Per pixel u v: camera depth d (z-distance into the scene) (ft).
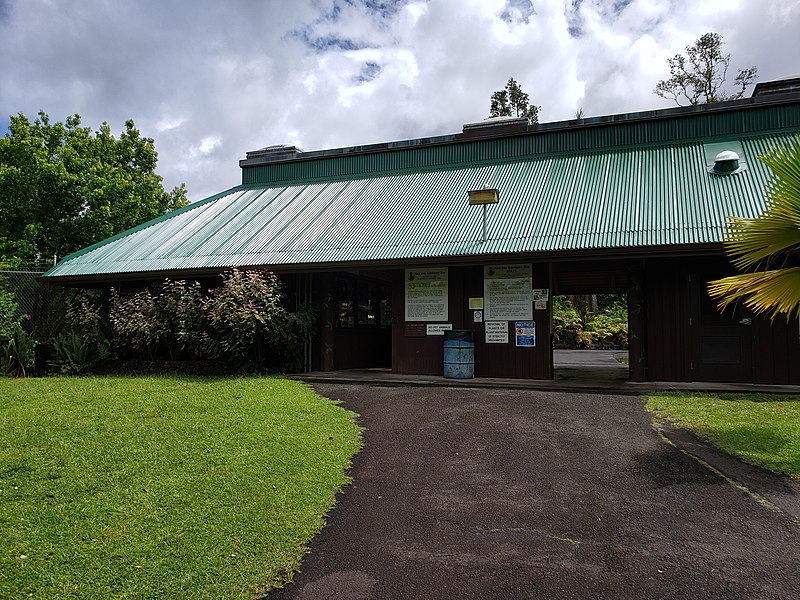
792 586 11.08
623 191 35.91
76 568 11.26
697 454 18.92
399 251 35.37
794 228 18.51
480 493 16.16
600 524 14.01
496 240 33.91
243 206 50.01
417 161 48.83
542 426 22.71
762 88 39.65
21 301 56.03
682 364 32.12
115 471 16.30
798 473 17.08
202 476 16.17
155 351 41.83
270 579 11.49
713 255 29.27
